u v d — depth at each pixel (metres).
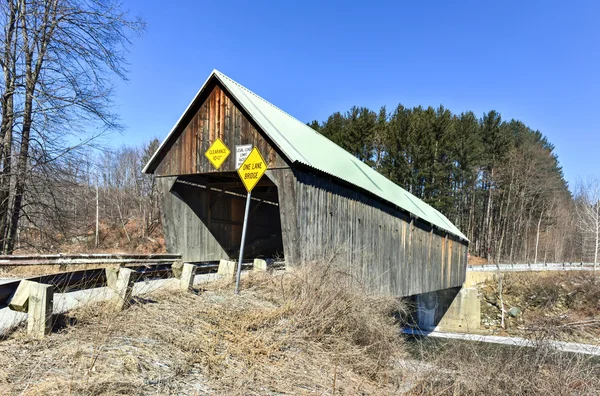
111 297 5.64
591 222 42.72
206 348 4.69
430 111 42.72
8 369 3.50
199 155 11.20
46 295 4.41
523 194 44.34
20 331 4.51
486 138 47.31
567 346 6.01
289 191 9.74
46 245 15.69
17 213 13.70
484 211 48.22
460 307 27.33
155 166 11.95
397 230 15.94
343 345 5.86
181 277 7.20
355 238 12.55
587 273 28.16
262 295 7.43
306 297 6.62
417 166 39.31
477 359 5.96
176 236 11.58
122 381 3.51
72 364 3.71
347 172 12.94
